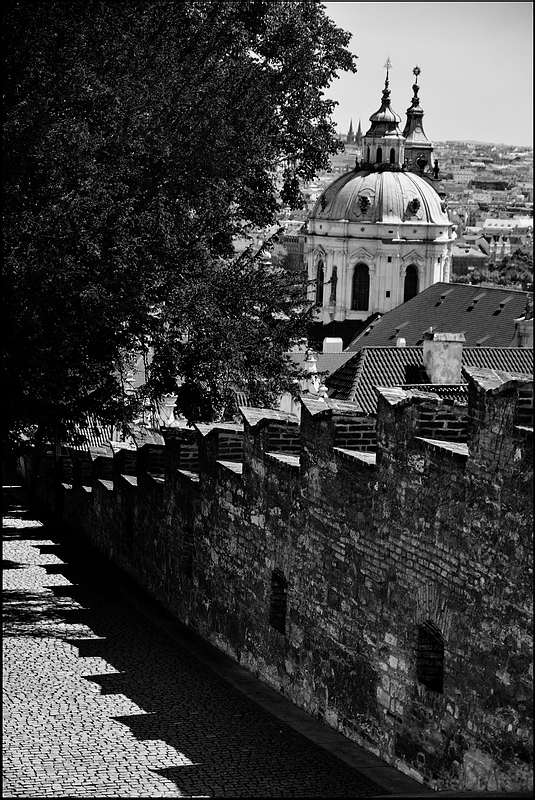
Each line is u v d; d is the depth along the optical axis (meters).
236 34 59.28
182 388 58.31
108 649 37.34
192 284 56.09
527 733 22.36
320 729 29.91
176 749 27.47
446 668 25.11
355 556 29.06
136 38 52.94
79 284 46.56
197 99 56.22
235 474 36.59
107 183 48.44
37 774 25.25
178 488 42.31
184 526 41.53
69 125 47.25
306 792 24.81
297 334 62.12
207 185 55.81
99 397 50.88
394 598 27.25
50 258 45.06
